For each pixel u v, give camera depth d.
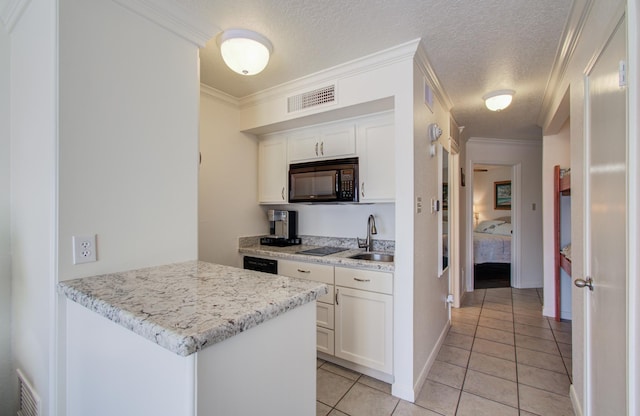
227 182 2.86
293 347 1.05
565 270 3.08
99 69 1.31
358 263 2.19
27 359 1.43
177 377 0.76
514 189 4.66
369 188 2.48
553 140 3.45
